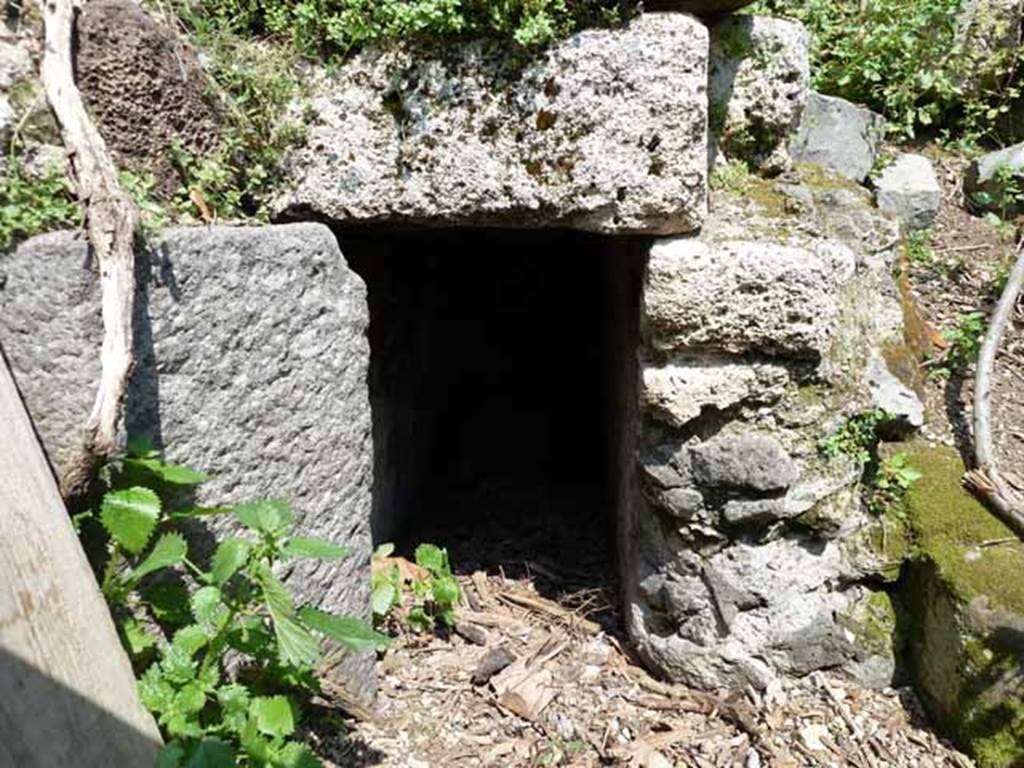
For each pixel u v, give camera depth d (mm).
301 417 1794
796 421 1962
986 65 3043
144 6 1827
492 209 1931
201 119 1873
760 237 1977
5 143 1492
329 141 1959
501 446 3721
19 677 1236
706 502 2008
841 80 3035
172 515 1531
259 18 2020
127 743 1401
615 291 2625
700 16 2123
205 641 1579
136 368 1489
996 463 2137
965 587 1862
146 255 1482
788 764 1925
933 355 2404
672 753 1983
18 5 1602
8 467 1305
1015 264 2422
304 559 1842
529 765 1970
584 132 1851
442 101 1902
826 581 2066
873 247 2219
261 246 1656
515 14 1814
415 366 3072
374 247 2605
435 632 2420
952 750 1907
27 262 1386
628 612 2312
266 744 1553
